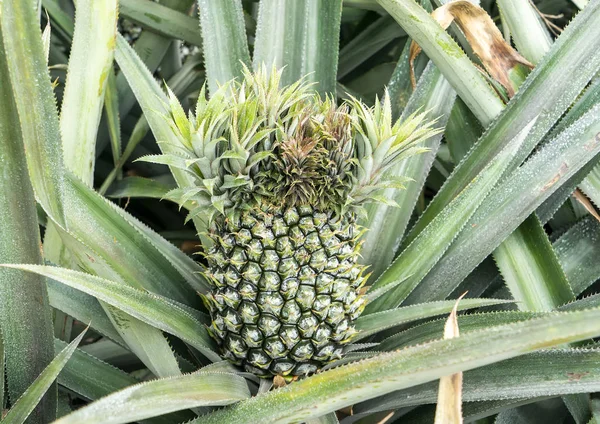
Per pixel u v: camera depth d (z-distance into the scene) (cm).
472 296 53
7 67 33
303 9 55
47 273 33
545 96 50
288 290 39
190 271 46
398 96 57
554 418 47
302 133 38
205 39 55
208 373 37
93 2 48
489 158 50
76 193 41
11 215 35
